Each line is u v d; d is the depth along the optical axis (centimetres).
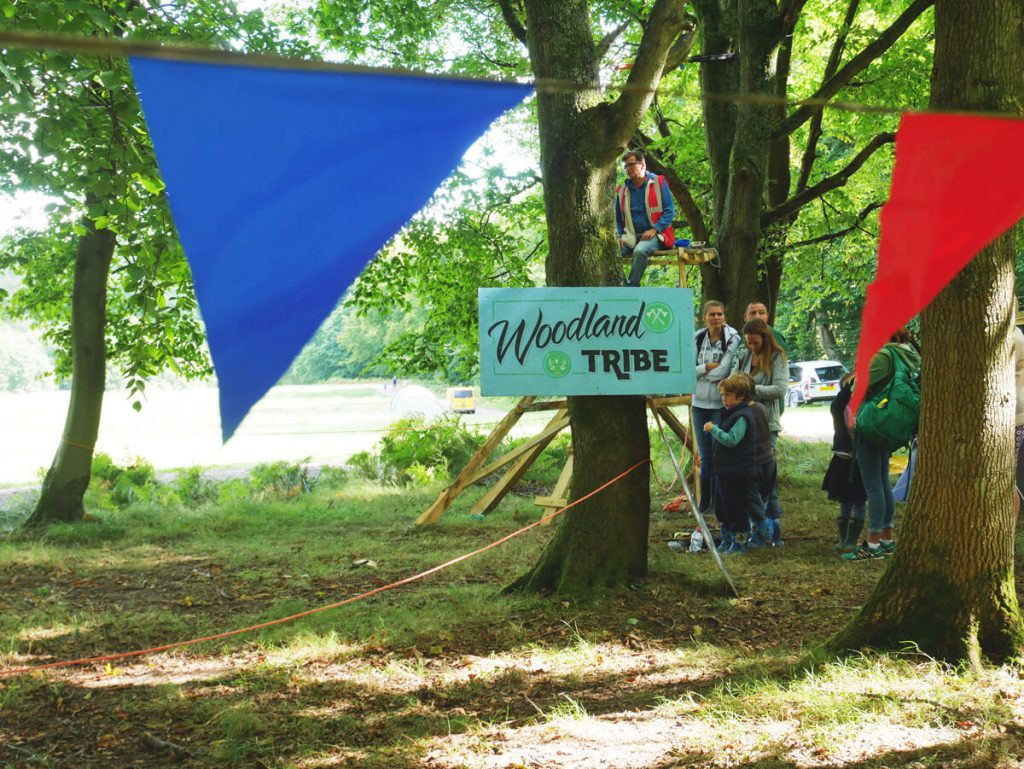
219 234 170
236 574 824
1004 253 461
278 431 3353
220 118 169
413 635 578
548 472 1498
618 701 457
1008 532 475
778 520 849
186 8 877
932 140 192
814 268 1909
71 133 700
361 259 175
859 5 1501
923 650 471
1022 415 714
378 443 1819
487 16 1666
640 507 671
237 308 171
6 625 643
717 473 812
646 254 843
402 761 389
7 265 1391
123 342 1287
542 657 530
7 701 482
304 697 477
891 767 358
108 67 677
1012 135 192
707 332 900
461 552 888
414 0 1507
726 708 423
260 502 1346
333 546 949
